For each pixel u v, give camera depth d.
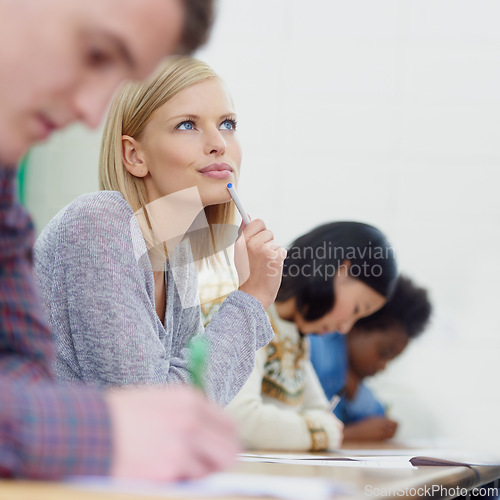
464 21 5.73
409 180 5.74
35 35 0.99
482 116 5.73
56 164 5.71
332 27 5.79
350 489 1.09
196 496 0.86
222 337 2.09
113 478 0.90
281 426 2.96
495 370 5.57
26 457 0.87
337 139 5.77
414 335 4.21
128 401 0.94
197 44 1.12
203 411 0.96
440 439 5.16
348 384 4.13
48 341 1.26
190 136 2.31
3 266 1.22
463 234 5.71
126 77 1.06
